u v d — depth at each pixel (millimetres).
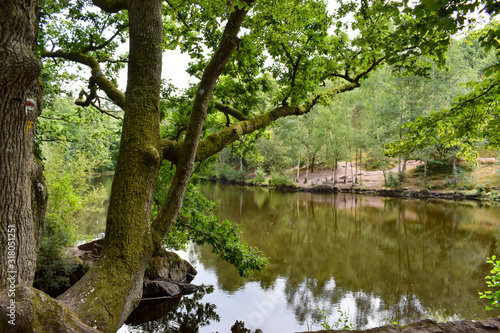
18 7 1950
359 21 4379
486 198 22469
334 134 31359
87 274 2293
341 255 11453
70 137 11078
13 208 1989
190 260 10828
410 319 6711
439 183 26375
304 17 4824
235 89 6539
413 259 10875
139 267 2430
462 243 12641
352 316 6895
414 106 27250
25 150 2062
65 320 1698
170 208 2846
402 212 19219
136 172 2545
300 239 13758
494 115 4277
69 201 9305
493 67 2908
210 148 3422
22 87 1977
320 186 31969
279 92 5676
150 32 2748
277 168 37031
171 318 6789
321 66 6066
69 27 6582
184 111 7348
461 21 2463
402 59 3896
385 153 5039
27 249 2084
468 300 7570
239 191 31453
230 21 2977
